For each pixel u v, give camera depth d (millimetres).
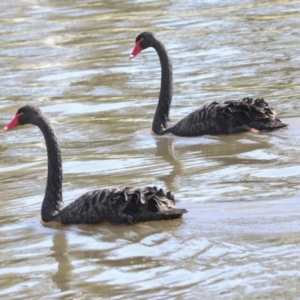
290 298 8141
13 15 25812
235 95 16188
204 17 23766
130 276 8883
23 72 19344
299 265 8766
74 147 13945
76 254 9586
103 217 10250
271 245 9242
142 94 16875
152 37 14758
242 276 8641
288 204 10391
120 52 20484
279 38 20625
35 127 15508
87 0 27609
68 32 23031
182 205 10656
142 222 10148
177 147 13516
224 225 9867
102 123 15203
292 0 25312
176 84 17359
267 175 11680
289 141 13172
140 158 13086
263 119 13734
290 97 15727
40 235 10258
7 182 12445
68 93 17359
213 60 19016
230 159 12609
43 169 12961
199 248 9336
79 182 12117
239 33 21484
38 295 8688
